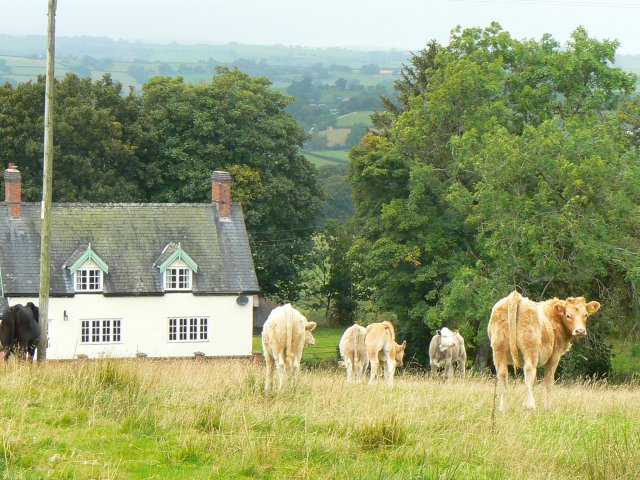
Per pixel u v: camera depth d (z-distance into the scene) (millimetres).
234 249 57219
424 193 54500
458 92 52438
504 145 43219
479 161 44188
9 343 25688
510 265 42125
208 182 68000
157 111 69625
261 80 76562
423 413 16266
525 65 54844
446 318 46531
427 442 14305
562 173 41469
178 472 12812
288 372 19906
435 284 53312
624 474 12891
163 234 56781
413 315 52812
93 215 56594
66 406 15891
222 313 55688
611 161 43156
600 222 40312
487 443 14398
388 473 12844
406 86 81625
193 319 55281
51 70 26266
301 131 75250
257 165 71188
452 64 53688
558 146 42656
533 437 15062
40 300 25938
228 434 14508
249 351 55969
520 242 41750
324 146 170000
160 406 16109
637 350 42688
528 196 44562
